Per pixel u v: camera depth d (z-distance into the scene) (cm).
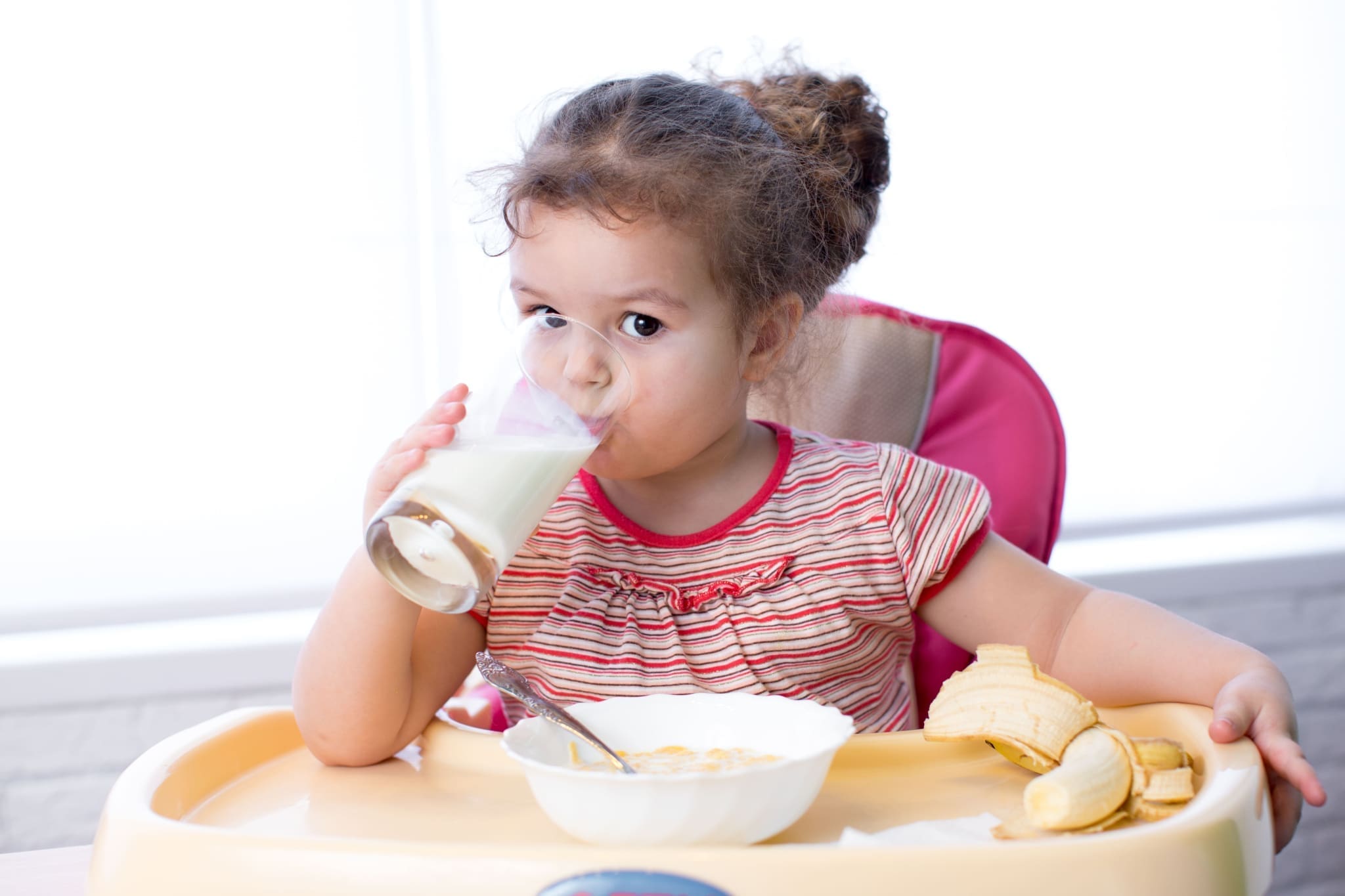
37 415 188
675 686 96
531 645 98
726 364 98
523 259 93
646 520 105
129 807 66
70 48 183
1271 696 80
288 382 194
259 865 59
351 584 84
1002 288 214
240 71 188
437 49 192
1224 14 219
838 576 101
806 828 67
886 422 123
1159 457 225
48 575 190
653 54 196
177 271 190
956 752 78
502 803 74
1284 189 224
